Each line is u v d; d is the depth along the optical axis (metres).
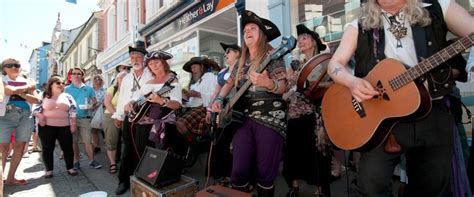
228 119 1.96
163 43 7.94
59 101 3.83
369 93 1.29
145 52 3.30
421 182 1.35
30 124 3.56
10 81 3.33
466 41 1.14
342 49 1.53
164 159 2.37
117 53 10.87
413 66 1.25
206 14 6.06
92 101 4.50
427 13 1.29
